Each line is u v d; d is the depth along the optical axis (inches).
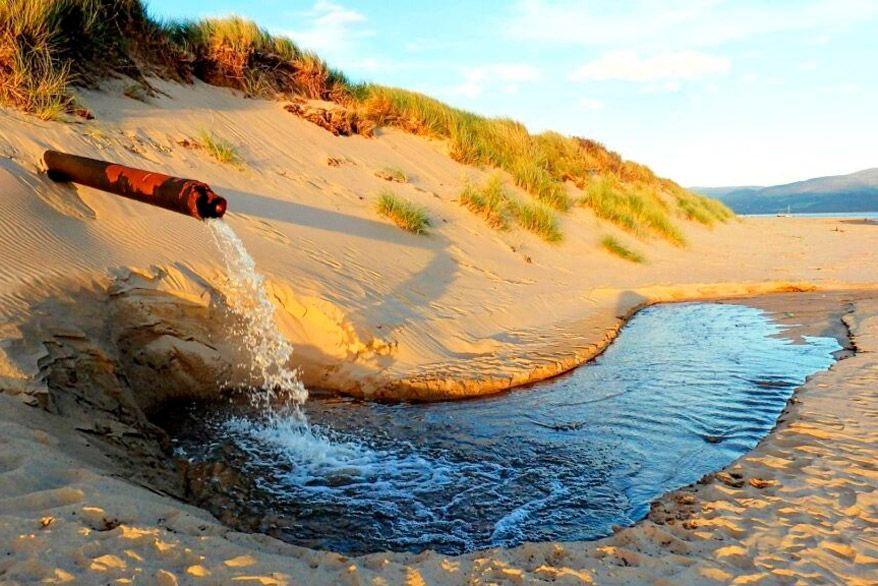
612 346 312.8
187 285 227.6
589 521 146.9
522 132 724.0
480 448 188.7
